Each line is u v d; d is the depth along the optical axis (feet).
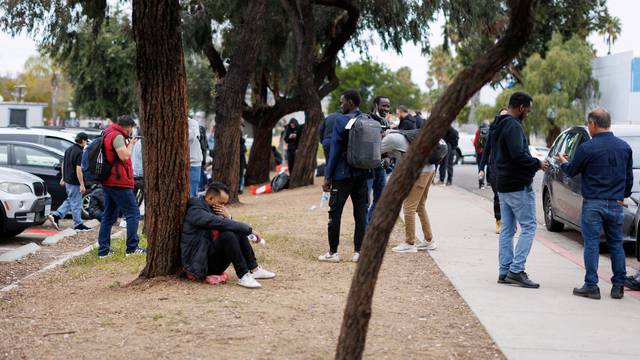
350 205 52.75
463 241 36.04
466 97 13.82
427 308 22.72
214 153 55.47
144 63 23.66
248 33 55.52
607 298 24.38
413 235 32.89
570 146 39.42
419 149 13.75
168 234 24.80
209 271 25.00
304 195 61.05
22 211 38.83
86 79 115.03
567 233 41.27
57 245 37.99
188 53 75.15
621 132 38.09
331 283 25.70
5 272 29.96
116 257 31.40
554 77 145.59
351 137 28.81
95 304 22.18
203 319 20.20
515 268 25.96
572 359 17.89
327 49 75.41
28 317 20.97
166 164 24.50
